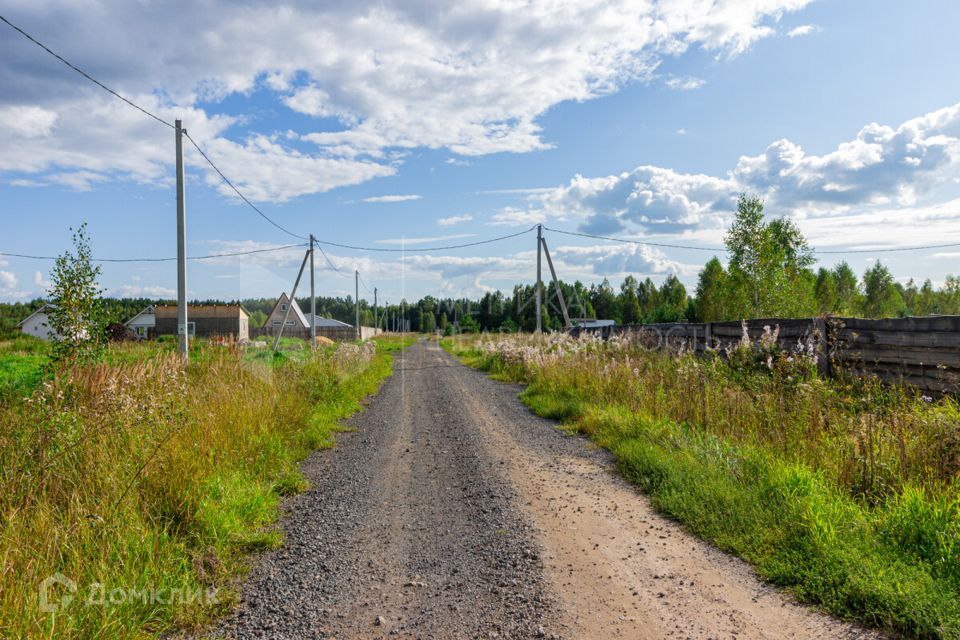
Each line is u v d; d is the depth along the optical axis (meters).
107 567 3.29
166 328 40.78
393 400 12.83
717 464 5.60
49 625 2.72
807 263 33.84
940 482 4.29
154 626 3.08
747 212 29.52
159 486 4.48
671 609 3.23
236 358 11.44
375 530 4.67
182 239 12.40
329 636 3.02
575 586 3.56
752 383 8.19
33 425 4.92
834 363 8.46
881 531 3.79
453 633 3.03
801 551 3.72
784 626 3.00
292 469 6.41
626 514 4.89
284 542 4.42
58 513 3.79
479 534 4.52
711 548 4.09
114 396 5.41
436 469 6.65
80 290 7.14
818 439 5.62
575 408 9.76
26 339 28.91
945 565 3.33
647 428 7.34
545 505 5.19
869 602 3.07
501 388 14.79
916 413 5.52
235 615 3.26
